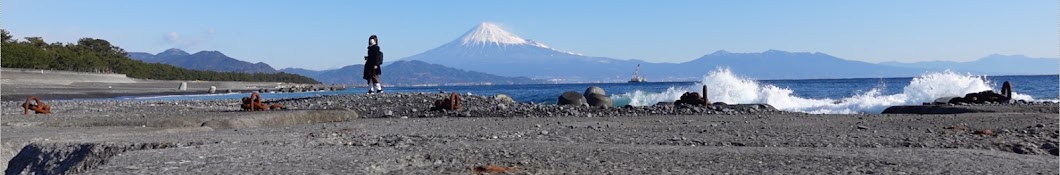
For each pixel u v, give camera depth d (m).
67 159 6.43
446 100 16.66
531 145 7.20
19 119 11.95
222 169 5.24
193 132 9.32
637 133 9.40
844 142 7.88
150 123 10.80
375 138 8.10
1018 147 7.30
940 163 5.72
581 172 5.28
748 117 13.66
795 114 15.35
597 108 17.03
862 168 5.48
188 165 5.41
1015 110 14.19
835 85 68.25
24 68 86.31
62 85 67.50
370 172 5.19
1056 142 7.55
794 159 6.02
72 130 8.76
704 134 9.20
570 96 21.53
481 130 10.06
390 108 17.09
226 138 7.82
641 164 5.69
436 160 5.86
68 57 103.00
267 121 11.97
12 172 6.51
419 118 14.66
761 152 6.51
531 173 5.21
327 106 17.56
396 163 5.64
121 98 44.34
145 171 5.14
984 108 14.80
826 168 5.49
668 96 34.22
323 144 7.14
